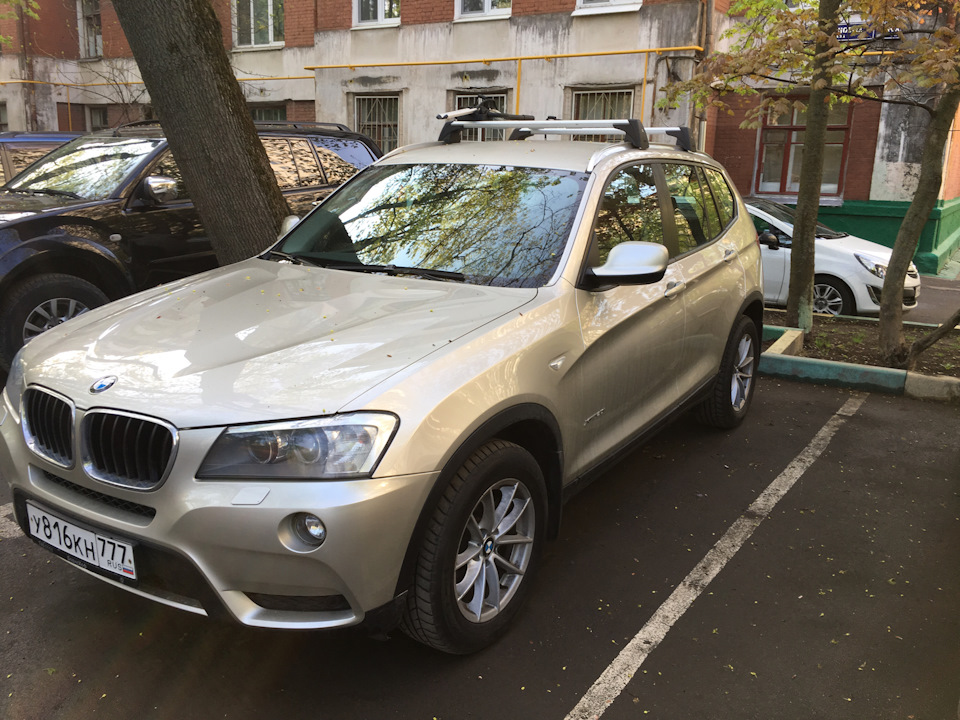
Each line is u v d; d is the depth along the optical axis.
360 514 2.18
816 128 6.58
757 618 3.04
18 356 2.95
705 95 6.52
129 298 3.39
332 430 2.23
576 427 3.11
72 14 20.31
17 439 2.71
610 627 2.97
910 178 13.34
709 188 4.74
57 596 3.12
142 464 2.35
